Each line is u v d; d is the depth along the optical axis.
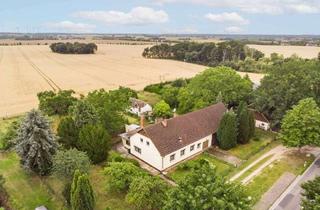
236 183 21.44
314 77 47.53
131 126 46.25
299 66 50.47
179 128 39.50
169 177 34.56
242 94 56.12
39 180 33.12
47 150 32.25
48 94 59.69
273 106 48.41
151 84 89.38
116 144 43.94
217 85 55.41
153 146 36.06
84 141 36.09
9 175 34.19
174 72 119.75
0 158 38.47
